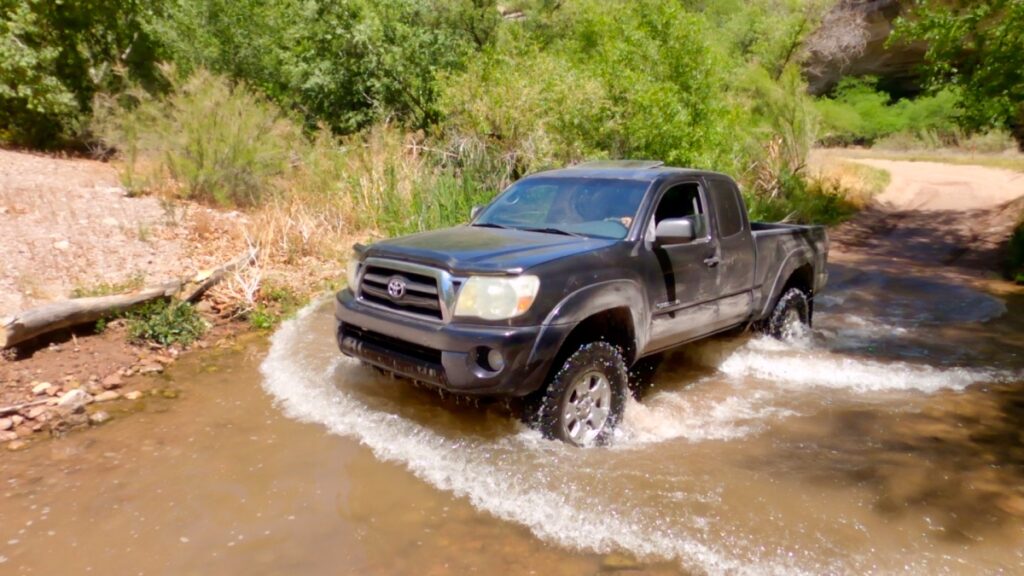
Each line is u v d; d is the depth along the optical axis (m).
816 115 20.16
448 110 12.48
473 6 15.88
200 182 10.97
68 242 8.05
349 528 3.66
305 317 7.18
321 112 15.52
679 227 4.97
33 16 13.59
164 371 5.83
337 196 10.84
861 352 6.95
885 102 39.91
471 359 4.23
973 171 28.20
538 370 4.27
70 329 6.09
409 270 4.57
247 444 4.59
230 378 5.71
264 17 16.14
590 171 5.86
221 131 11.36
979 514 3.87
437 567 3.35
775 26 23.00
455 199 10.72
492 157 11.78
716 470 4.32
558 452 4.39
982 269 11.81
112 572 3.31
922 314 8.59
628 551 3.47
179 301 6.73
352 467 4.29
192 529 3.65
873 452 4.64
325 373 5.68
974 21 11.44
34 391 5.21
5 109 14.02
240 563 3.38
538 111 11.61
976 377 6.18
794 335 7.16
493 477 4.12
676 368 6.32
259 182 11.40
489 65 12.76
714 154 12.28
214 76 14.59
